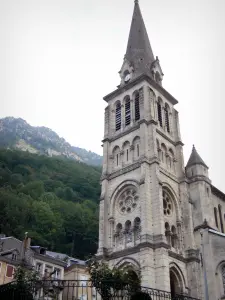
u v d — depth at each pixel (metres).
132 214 58.97
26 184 152.88
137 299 36.69
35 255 78.19
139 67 74.56
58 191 154.50
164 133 68.06
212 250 55.69
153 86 71.00
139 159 61.69
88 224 127.38
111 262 56.94
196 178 65.06
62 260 86.69
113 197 62.81
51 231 117.56
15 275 35.88
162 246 52.78
